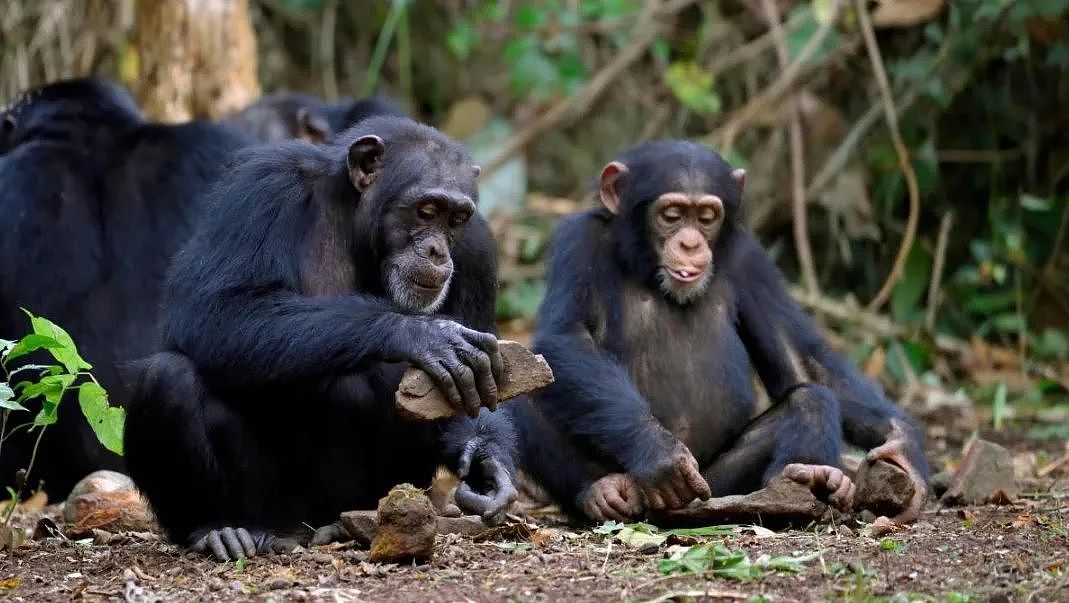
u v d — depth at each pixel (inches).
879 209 881.5
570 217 518.0
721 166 507.8
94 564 384.2
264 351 380.8
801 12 893.8
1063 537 382.9
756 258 521.7
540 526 462.6
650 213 495.2
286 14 1029.2
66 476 569.3
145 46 754.2
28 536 444.5
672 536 394.0
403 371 413.7
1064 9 783.7
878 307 860.6
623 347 494.9
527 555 373.4
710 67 899.4
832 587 331.0
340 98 1032.2
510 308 854.5
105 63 913.5
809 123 866.1
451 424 408.8
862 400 498.3
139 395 384.8
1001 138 880.3
